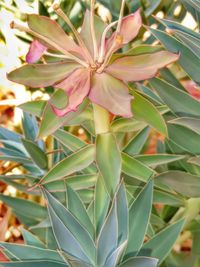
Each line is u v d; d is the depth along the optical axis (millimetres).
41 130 186
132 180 234
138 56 186
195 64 209
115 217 183
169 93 207
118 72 184
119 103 175
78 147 226
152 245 198
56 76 187
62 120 187
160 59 183
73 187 224
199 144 217
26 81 184
